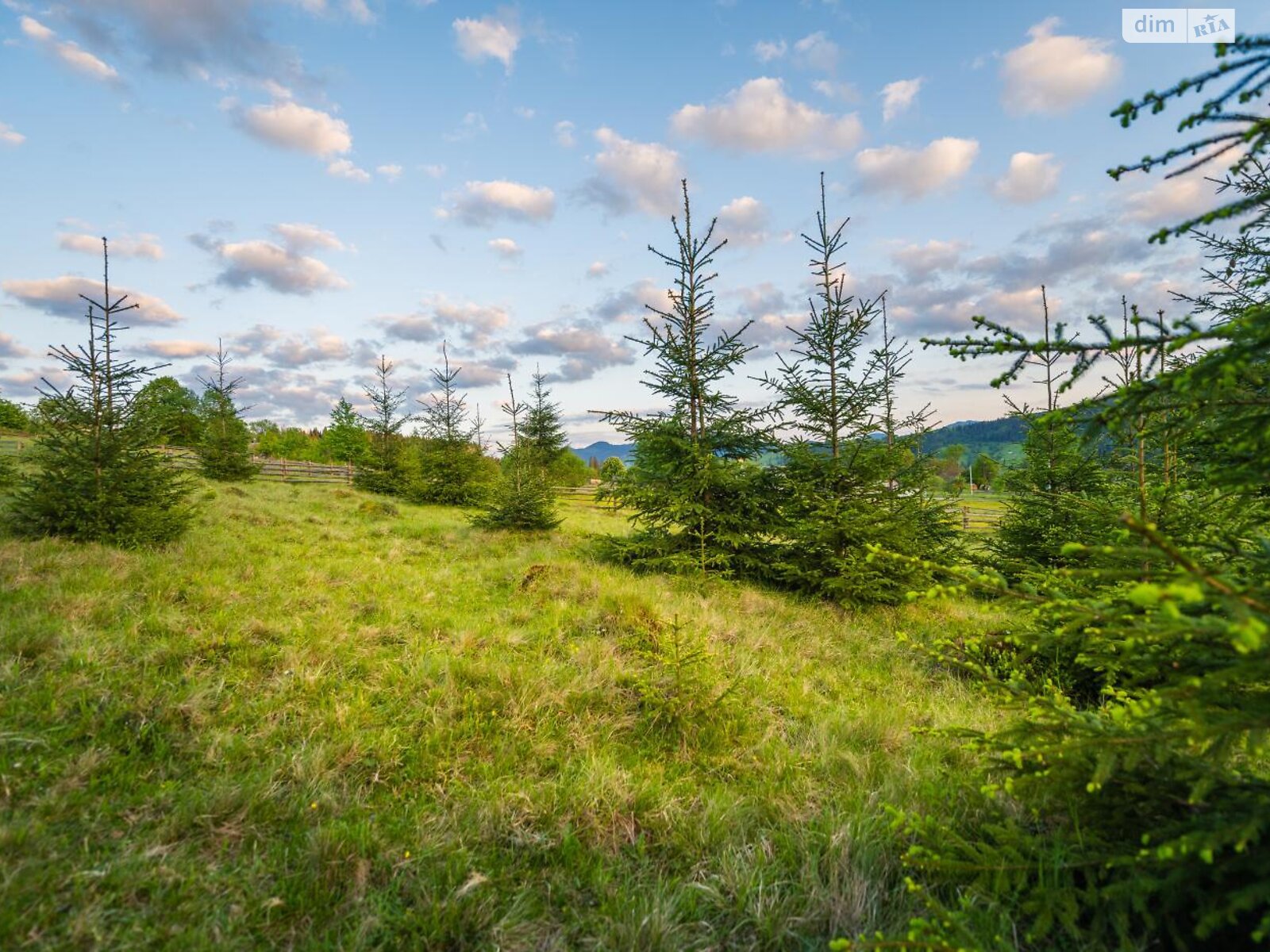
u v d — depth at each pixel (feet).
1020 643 8.80
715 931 8.14
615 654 18.29
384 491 77.92
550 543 41.32
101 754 10.62
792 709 15.74
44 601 17.72
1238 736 5.43
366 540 37.55
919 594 6.97
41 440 28.68
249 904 7.93
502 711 14.02
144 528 28.27
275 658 15.72
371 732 12.53
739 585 30.37
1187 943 6.58
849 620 25.61
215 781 10.32
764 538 33.91
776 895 8.50
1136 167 6.32
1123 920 6.52
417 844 9.37
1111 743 6.23
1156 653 6.82
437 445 73.61
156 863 8.41
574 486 109.50
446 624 20.38
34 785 9.67
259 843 9.20
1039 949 7.11
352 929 7.79
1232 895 5.42
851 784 11.82
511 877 8.98
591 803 10.52
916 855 7.90
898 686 18.33
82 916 7.29
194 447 63.82
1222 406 6.30
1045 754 7.19
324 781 10.69
